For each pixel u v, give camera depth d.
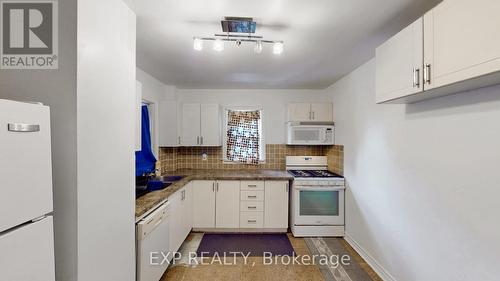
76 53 1.06
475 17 1.08
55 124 1.06
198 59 2.63
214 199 3.48
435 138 1.67
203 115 3.83
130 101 1.55
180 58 2.59
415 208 1.88
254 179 3.46
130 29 1.54
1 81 1.07
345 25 1.84
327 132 3.73
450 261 1.55
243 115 4.19
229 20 1.74
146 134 3.24
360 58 2.59
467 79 1.13
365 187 2.73
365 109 2.73
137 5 1.55
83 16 1.10
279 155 4.18
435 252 1.68
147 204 1.89
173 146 3.75
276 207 3.49
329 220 3.35
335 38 2.08
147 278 1.81
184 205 3.01
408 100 1.78
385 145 2.32
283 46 2.22
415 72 1.46
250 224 3.49
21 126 0.79
